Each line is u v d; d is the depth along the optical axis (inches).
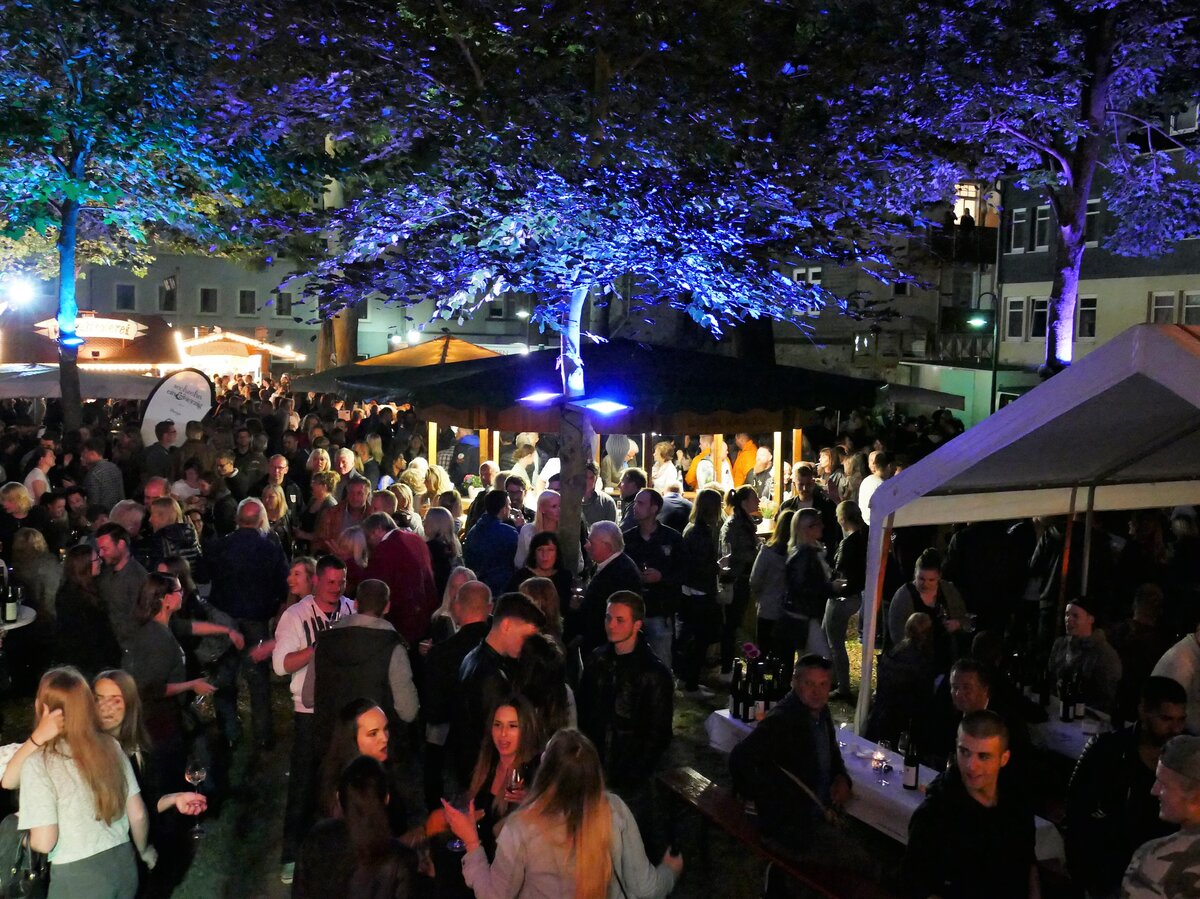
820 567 347.6
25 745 173.6
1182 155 995.3
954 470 248.7
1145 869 144.6
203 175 584.4
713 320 377.1
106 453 591.2
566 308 380.8
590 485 408.8
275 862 245.3
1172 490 342.6
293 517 458.0
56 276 1136.2
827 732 206.4
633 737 213.3
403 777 223.5
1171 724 171.5
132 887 179.2
